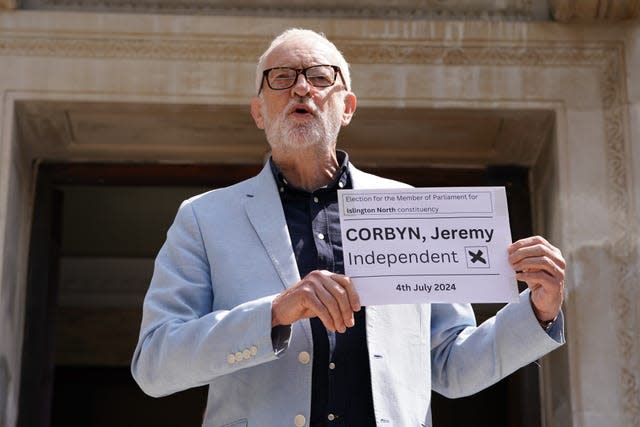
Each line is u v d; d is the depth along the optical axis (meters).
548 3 5.55
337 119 3.38
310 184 3.35
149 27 5.41
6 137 5.27
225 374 2.89
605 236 5.17
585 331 5.03
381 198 3.02
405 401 2.96
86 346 8.22
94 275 8.30
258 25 5.43
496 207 3.03
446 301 2.92
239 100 5.36
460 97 5.39
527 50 5.45
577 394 4.95
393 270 2.94
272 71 3.38
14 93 5.33
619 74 5.40
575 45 5.44
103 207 8.23
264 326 2.78
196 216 3.22
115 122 5.57
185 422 8.25
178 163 5.93
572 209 5.21
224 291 3.06
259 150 5.86
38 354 5.57
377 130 5.65
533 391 5.45
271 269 3.06
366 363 3.00
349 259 2.94
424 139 5.74
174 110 5.43
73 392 8.23
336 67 3.40
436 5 5.55
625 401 4.94
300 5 5.52
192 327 2.88
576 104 5.38
